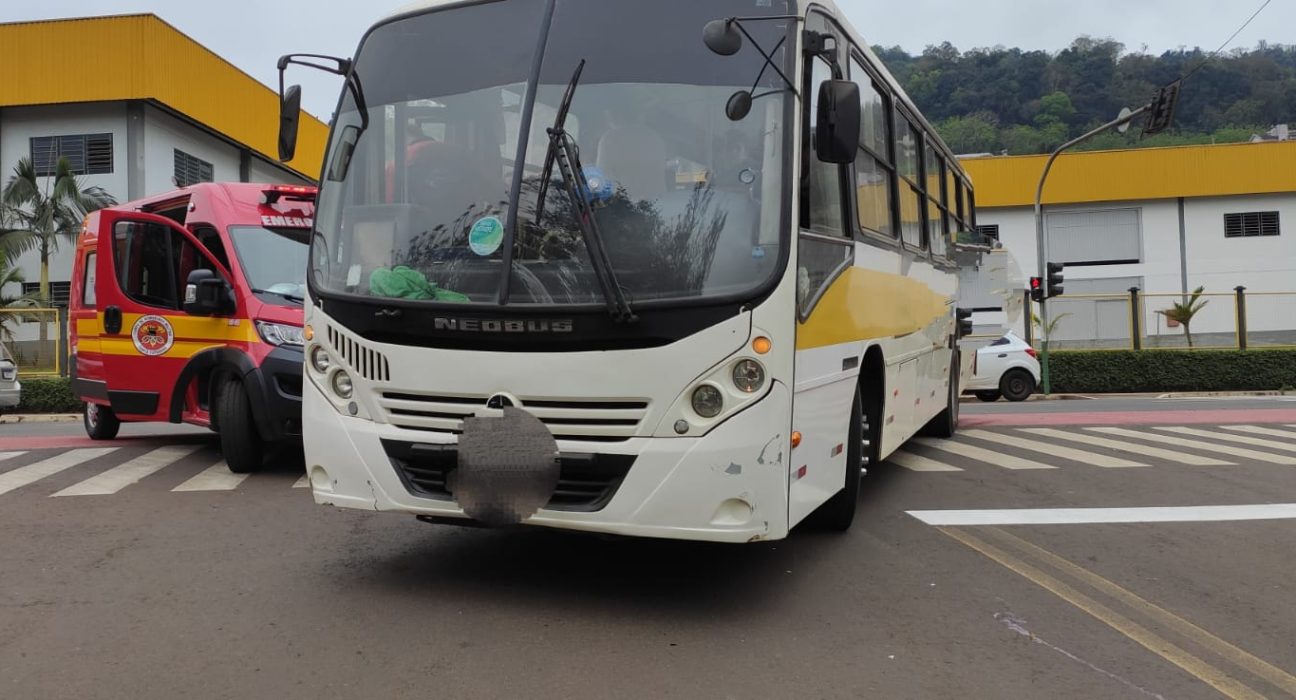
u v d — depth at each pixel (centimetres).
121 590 496
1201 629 456
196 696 361
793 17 464
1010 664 405
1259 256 3891
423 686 371
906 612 473
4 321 2233
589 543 594
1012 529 659
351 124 511
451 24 505
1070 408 1805
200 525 643
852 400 573
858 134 458
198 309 815
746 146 446
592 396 424
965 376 1301
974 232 1338
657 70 459
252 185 920
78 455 961
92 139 2625
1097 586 524
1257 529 665
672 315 419
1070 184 3981
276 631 433
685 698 362
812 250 476
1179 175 3884
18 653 405
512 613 460
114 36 2566
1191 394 2459
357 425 471
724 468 416
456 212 464
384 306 457
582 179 439
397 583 508
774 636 433
